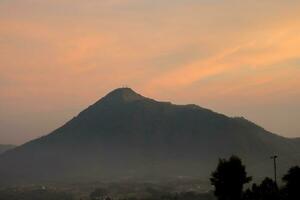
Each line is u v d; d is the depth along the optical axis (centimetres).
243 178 7681
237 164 7694
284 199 8250
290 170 8094
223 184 7644
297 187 7919
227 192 7625
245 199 8500
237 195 7644
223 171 7662
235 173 7638
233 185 7606
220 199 7719
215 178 7744
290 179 8019
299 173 7962
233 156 7775
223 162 7725
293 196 7956
